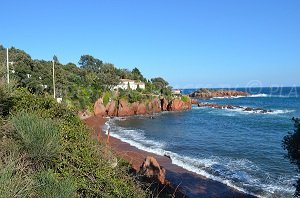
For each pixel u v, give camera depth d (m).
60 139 7.38
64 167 6.94
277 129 50.00
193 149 32.75
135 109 81.94
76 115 11.14
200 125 56.59
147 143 36.41
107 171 7.59
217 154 30.11
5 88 8.84
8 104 8.95
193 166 25.14
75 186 6.20
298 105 103.25
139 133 46.28
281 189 19.48
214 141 38.28
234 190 19.53
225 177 22.17
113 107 78.94
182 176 22.42
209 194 18.84
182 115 77.69
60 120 9.50
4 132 6.81
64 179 6.23
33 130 6.76
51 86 51.72
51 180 5.71
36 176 5.87
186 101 95.56
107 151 8.89
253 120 63.94
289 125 54.69
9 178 4.95
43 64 63.44
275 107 96.31
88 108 71.19
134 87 105.31
